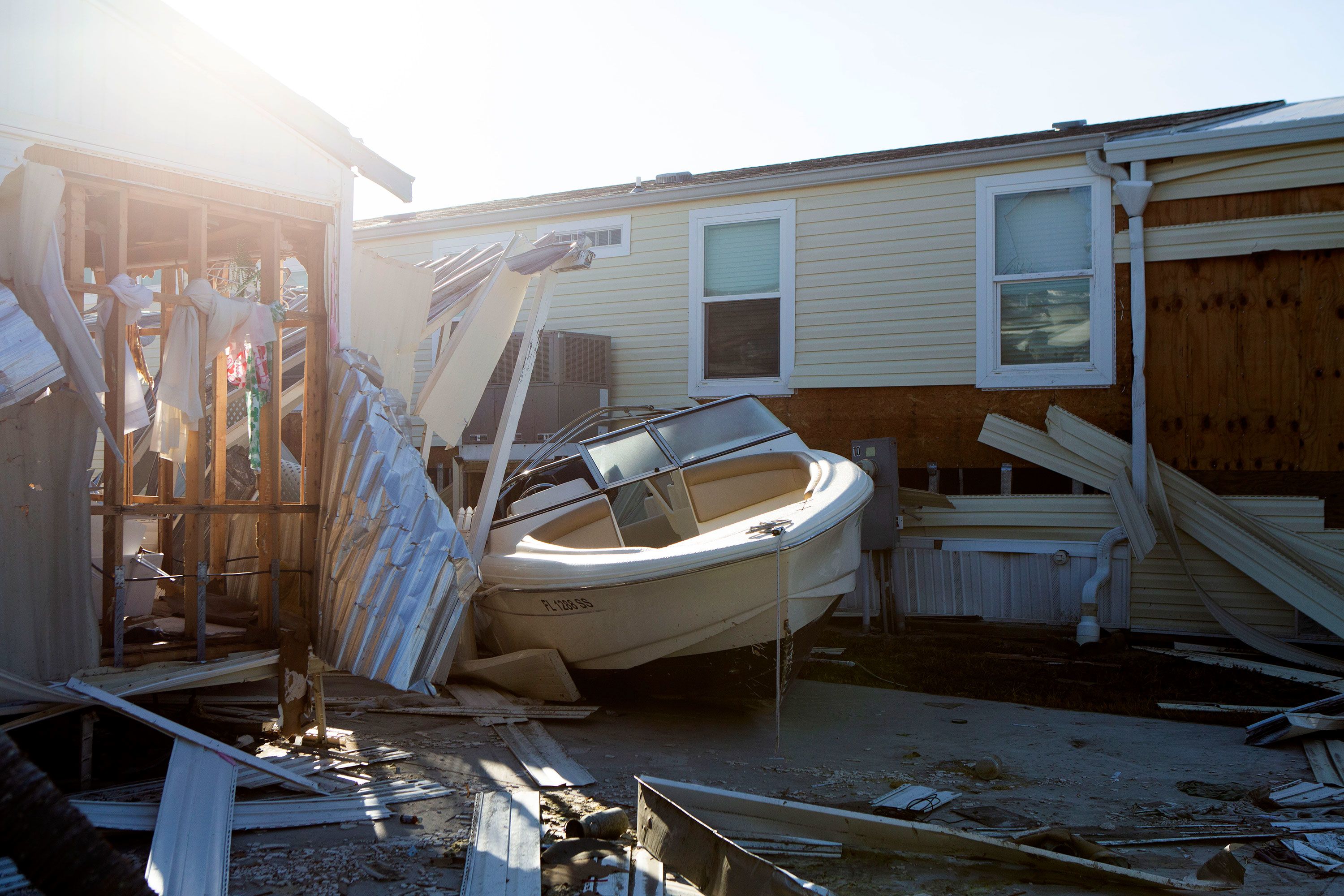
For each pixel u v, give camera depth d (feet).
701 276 37.45
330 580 16.70
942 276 33.83
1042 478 34.30
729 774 17.15
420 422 39.09
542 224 40.24
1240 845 13.53
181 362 16.01
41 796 3.69
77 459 14.60
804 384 35.68
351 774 15.90
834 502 21.36
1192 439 30.30
